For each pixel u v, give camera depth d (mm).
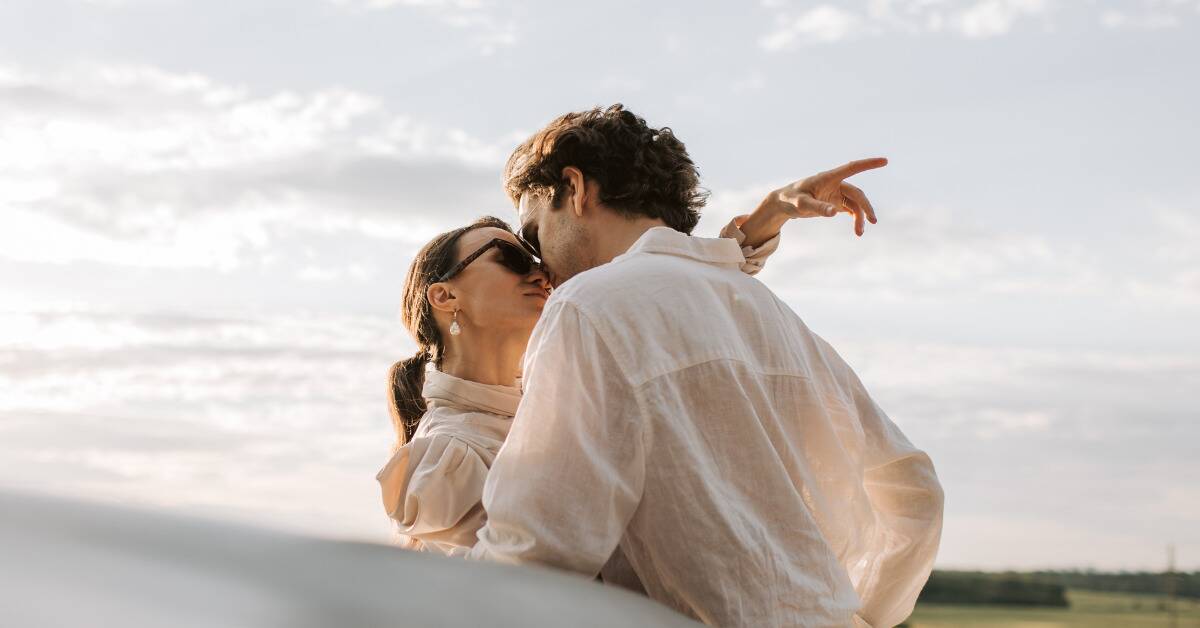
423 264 2525
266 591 496
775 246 2076
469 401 2342
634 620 948
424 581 648
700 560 1582
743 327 1788
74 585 410
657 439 1609
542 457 1593
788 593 1610
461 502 2158
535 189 2111
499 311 2420
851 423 1902
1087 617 50781
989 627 51312
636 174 2045
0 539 426
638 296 1688
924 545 1998
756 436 1664
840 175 2004
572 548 1554
